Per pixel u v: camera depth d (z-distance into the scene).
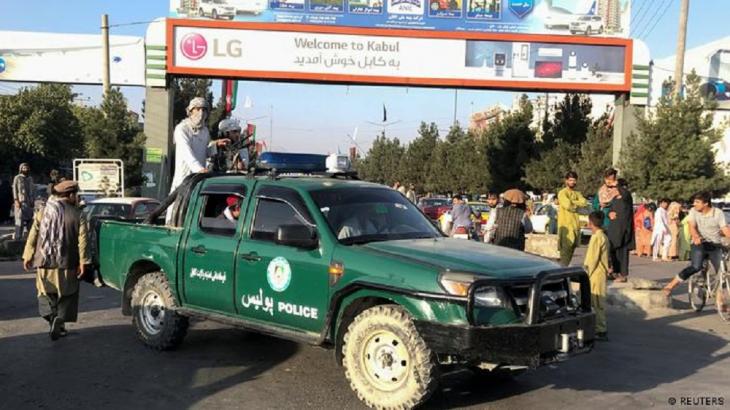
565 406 5.63
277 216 6.27
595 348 7.83
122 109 24.36
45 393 5.74
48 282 7.54
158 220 7.93
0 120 44.75
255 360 6.89
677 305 11.06
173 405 5.48
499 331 4.94
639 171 22.92
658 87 24.19
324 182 6.50
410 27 23.16
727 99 28.28
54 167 49.78
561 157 30.67
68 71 24.28
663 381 6.45
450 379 6.40
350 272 5.52
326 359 6.96
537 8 23.38
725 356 7.52
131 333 8.03
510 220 9.79
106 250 7.88
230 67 22.81
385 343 5.34
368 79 23.14
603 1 23.53
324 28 22.88
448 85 23.39
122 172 21.17
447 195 56.88
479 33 23.23
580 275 5.64
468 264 5.22
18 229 16.73
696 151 22.03
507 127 34.38
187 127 8.42
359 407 5.46
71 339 7.71
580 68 23.62
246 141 9.86
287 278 5.96
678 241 19.42
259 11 22.83
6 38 23.92
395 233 6.23
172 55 22.75
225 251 6.49
